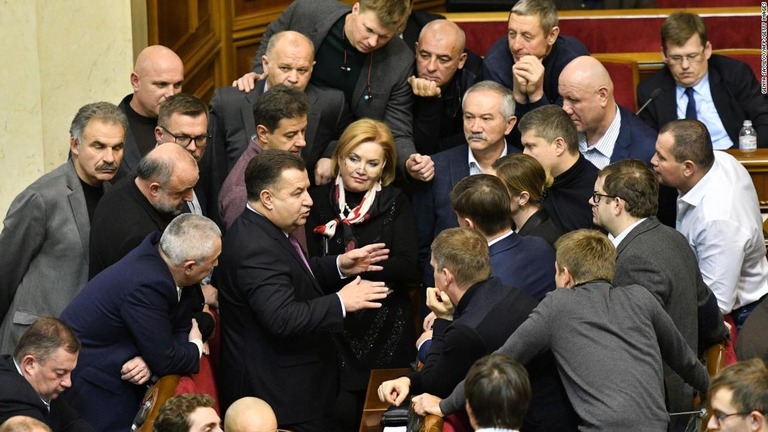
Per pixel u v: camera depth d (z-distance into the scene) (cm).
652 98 2108
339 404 1766
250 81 1905
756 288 1775
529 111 1875
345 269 1719
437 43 1930
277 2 2595
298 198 1611
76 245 1703
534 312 1427
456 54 1945
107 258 1602
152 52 1853
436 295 1556
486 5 2478
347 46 1939
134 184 1625
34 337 1445
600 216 1592
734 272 1714
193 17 2416
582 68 1858
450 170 1858
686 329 1561
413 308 1883
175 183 1594
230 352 1642
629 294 1441
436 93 1939
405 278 1786
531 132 1766
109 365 1548
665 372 1591
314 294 1656
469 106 1816
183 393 1484
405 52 1967
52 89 2164
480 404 1278
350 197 1802
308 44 1866
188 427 1357
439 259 1482
